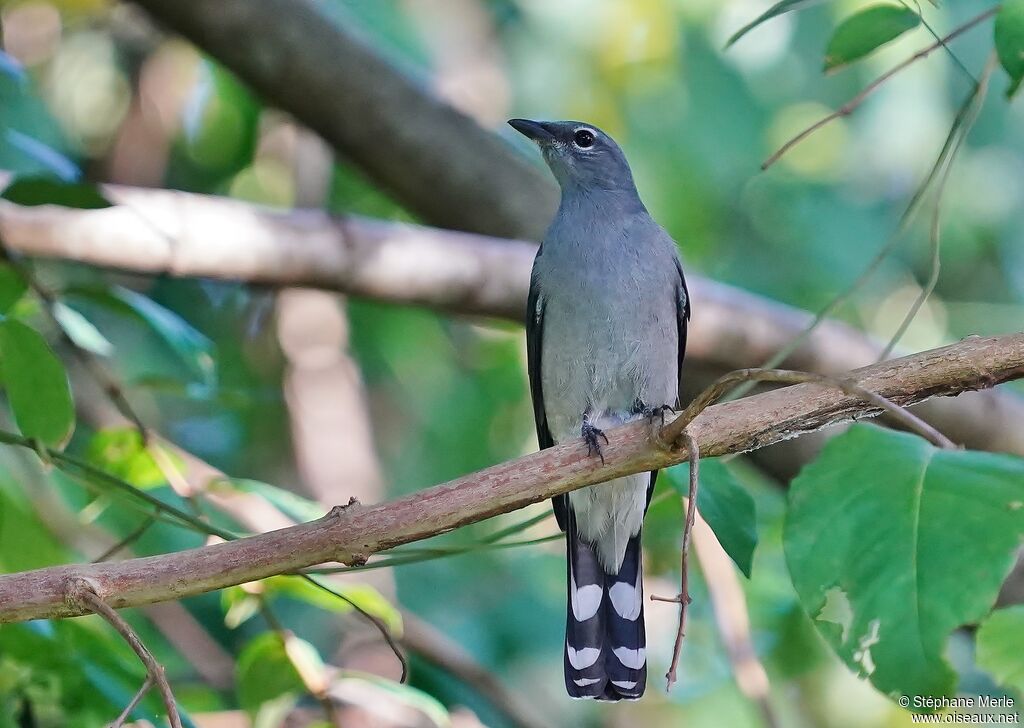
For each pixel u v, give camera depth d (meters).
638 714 13.73
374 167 11.20
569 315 9.91
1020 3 6.85
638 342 9.85
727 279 14.61
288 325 13.83
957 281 15.60
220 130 13.88
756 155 14.46
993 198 15.20
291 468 14.01
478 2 15.10
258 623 12.99
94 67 13.96
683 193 14.45
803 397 6.73
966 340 6.72
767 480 11.60
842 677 13.38
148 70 13.99
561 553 14.09
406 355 14.18
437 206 11.26
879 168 15.15
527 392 14.61
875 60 14.38
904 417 5.36
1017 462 6.25
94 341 9.09
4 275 8.87
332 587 8.84
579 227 10.11
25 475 10.62
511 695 11.48
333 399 13.80
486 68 14.83
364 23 13.49
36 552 8.84
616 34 14.22
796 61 14.41
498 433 14.51
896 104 14.43
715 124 14.29
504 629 13.51
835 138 14.82
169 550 11.20
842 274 14.95
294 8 10.60
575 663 9.44
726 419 6.71
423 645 11.31
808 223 14.93
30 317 10.48
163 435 13.19
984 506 6.07
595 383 9.94
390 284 10.33
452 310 10.66
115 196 9.73
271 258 9.98
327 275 10.16
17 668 8.34
